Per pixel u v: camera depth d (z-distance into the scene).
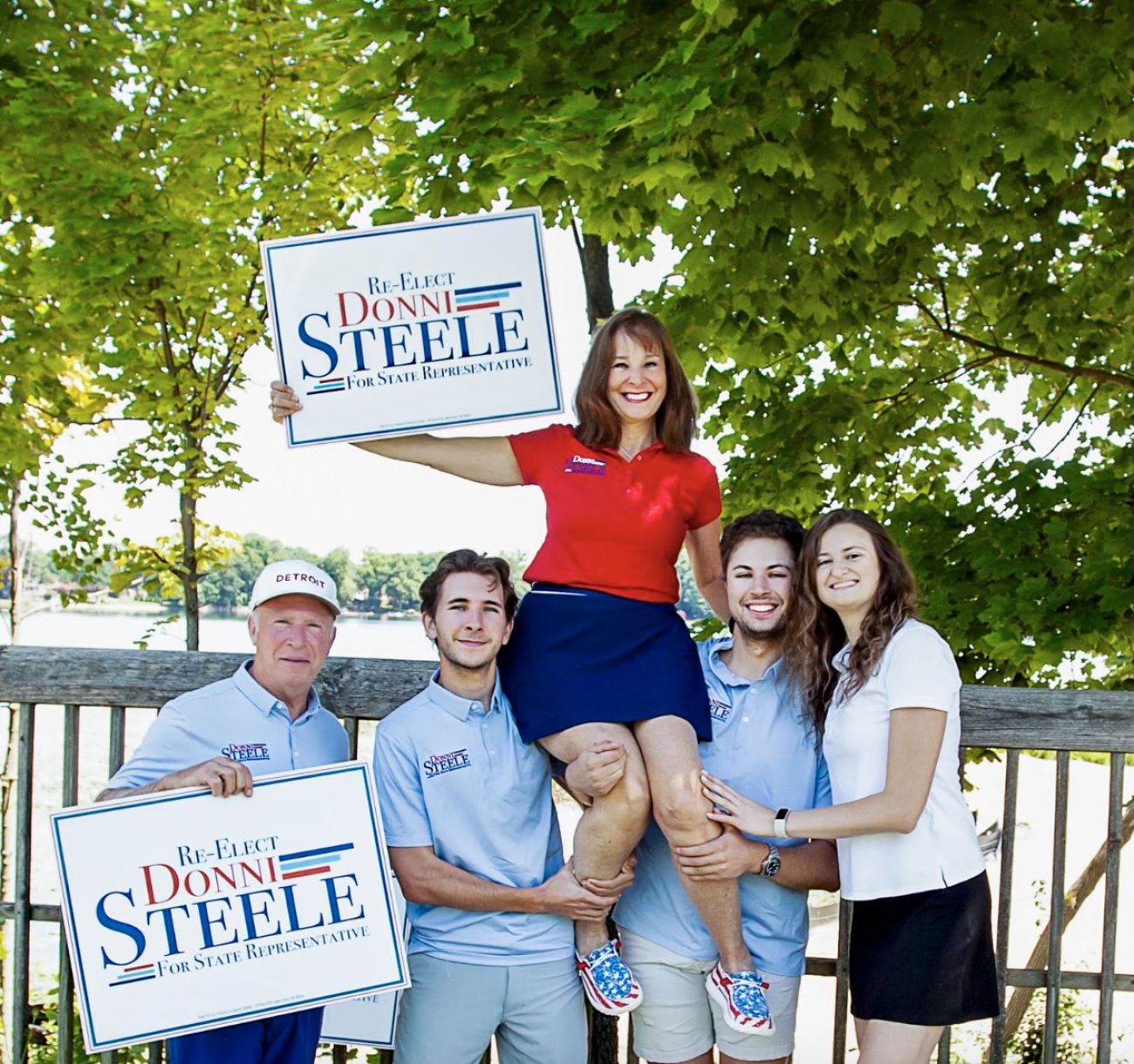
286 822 2.71
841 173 4.42
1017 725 3.10
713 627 5.90
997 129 4.26
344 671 3.22
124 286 5.93
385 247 3.06
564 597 2.87
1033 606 4.76
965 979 2.63
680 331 5.05
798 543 2.97
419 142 4.07
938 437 6.40
